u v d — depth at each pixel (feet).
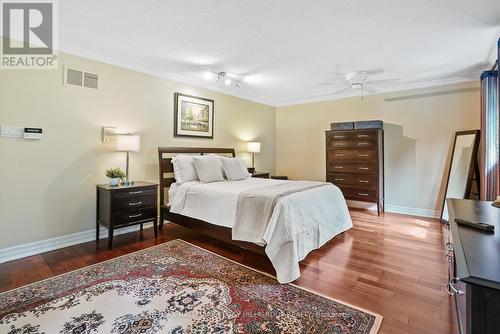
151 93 12.32
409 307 5.87
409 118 14.71
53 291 6.51
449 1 6.73
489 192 10.16
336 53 10.29
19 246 8.70
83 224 10.23
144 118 12.07
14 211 8.61
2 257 8.34
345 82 14.39
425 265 8.07
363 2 6.81
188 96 13.88
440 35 8.68
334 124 15.94
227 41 9.23
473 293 2.32
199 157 12.09
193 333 5.02
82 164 10.14
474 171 11.93
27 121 8.81
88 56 10.18
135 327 5.16
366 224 12.77
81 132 10.09
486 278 2.29
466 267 2.56
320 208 9.52
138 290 6.57
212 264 8.18
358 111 16.56
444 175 13.75
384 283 6.98
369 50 10.00
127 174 11.03
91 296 6.29
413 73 12.69
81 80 10.03
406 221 13.32
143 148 12.05
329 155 15.98
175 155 13.06
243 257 8.78
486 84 10.28
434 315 5.57
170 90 13.10
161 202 12.17
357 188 14.99
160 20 7.79
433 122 14.02
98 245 9.86
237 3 6.88
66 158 9.73
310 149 18.74
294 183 11.42
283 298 6.25
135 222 10.14
